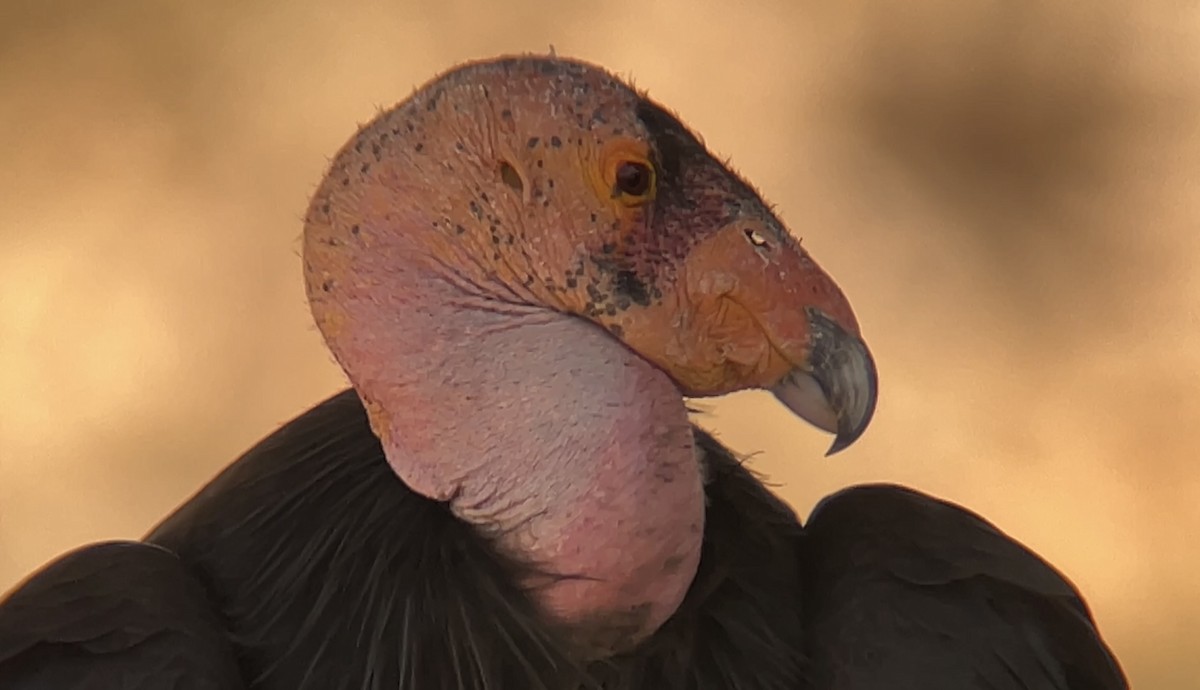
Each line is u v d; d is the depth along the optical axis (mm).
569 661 5066
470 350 5055
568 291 5055
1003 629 5098
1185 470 6039
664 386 5062
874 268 6145
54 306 6125
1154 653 5844
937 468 6008
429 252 5055
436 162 5051
